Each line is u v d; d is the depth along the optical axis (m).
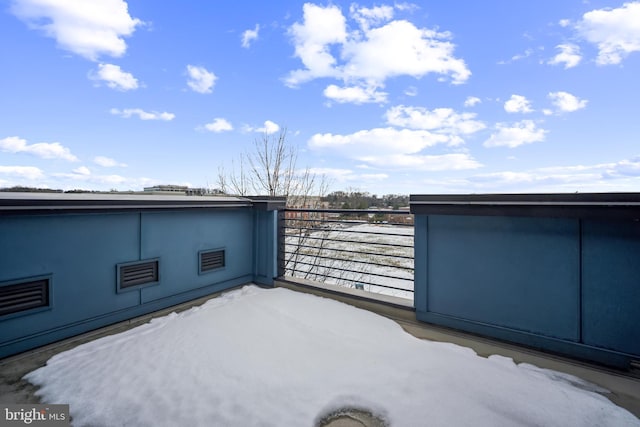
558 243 2.36
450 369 2.06
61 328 2.56
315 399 1.77
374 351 2.33
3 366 2.15
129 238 3.04
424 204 2.82
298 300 3.52
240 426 1.57
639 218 1.89
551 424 1.55
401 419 1.61
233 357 2.24
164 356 2.27
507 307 2.57
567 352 2.32
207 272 3.82
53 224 2.51
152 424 1.59
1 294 2.26
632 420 1.58
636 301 2.09
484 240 2.67
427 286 2.97
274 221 4.27
